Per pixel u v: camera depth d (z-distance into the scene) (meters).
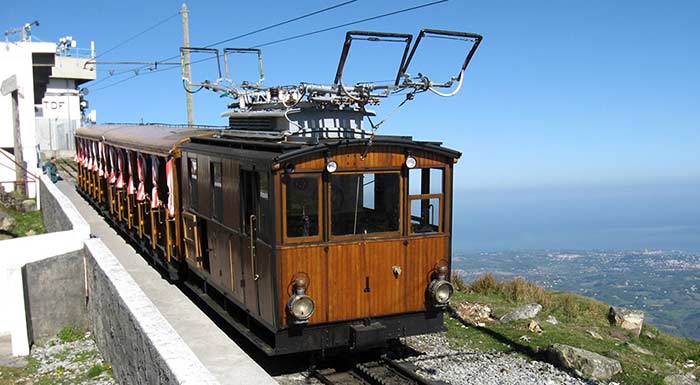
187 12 23.23
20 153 23.06
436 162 8.55
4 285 10.49
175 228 12.05
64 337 10.48
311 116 9.33
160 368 6.05
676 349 11.12
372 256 8.14
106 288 8.95
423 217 8.56
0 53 24.47
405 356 8.94
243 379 7.27
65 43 40.69
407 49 8.03
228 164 9.04
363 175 8.07
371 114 9.66
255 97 11.57
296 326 7.71
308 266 7.75
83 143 25.41
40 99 40.44
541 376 8.17
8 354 9.80
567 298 13.84
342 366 8.34
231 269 9.22
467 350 9.35
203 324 9.77
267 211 7.70
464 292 13.92
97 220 20.78
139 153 14.51
